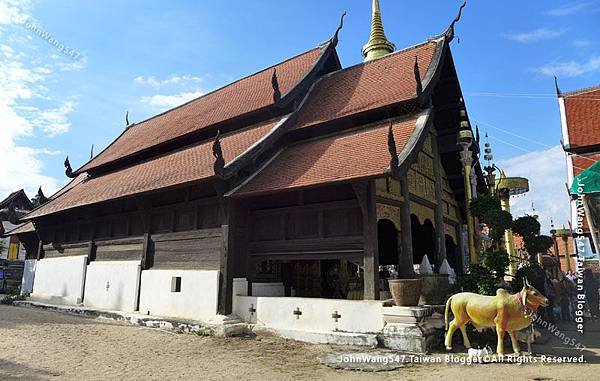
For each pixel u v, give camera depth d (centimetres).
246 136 1600
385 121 1376
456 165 1733
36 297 2198
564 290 1731
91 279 1850
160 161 1898
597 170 771
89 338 1158
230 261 1310
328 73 1869
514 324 920
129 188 1691
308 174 1225
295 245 1267
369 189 1123
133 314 1502
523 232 1421
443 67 1524
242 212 1382
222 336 1169
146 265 1602
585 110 2506
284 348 1034
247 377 775
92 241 1956
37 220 2372
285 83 1805
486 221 1350
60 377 760
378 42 2333
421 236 1848
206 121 1884
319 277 1587
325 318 1116
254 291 1353
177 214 1551
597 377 749
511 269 1819
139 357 937
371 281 1082
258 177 1363
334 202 1211
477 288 1224
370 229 1102
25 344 1048
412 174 1386
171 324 1310
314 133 1531
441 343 1044
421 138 1184
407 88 1367
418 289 1035
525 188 2170
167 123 2336
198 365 866
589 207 787
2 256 3594
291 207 1302
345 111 1452
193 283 1383
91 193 2005
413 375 782
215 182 1328
